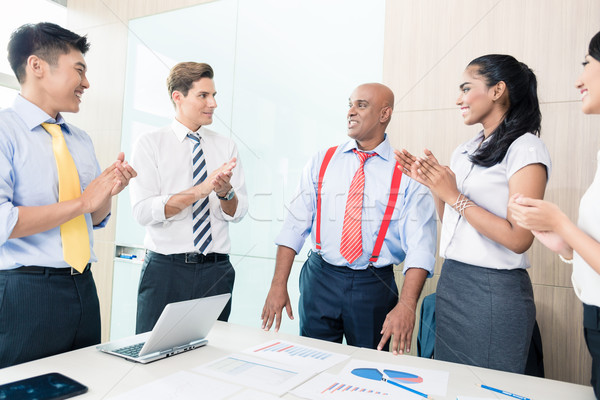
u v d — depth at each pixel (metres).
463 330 1.05
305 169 1.47
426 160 0.99
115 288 2.41
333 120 1.71
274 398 0.67
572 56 1.34
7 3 2.26
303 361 0.86
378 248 1.32
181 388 0.69
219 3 1.95
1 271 0.91
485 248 1.02
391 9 1.61
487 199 1.01
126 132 2.38
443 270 1.13
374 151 1.36
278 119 1.81
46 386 0.66
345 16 1.68
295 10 1.76
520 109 1.01
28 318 0.92
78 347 1.03
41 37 0.93
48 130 0.98
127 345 0.92
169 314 0.79
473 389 0.74
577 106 1.34
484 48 1.47
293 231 1.40
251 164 1.84
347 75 1.69
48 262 0.94
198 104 1.53
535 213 0.67
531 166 0.94
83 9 2.43
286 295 1.28
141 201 1.45
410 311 1.15
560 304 1.42
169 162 1.53
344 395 0.70
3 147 0.89
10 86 2.29
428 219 1.29
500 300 1.00
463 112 1.09
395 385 0.75
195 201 1.37
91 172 1.10
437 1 1.53
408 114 1.59
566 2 1.35
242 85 1.88
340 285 1.34
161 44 2.19
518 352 0.99
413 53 1.58
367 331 1.33
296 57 1.76
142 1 2.24
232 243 1.91
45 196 0.96
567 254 0.73
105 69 2.39
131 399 0.64
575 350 1.39
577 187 1.35
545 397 0.72
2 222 0.80
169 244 1.47
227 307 1.57
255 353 0.90
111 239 2.41
